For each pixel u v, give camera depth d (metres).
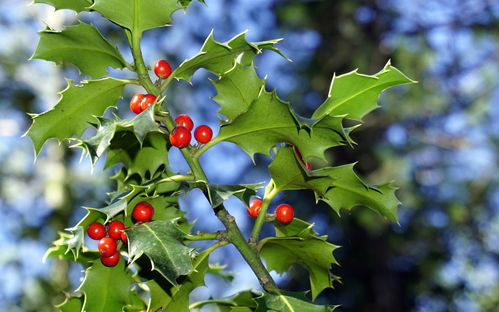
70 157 10.62
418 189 11.16
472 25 13.30
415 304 12.94
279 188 2.52
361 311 11.92
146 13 2.33
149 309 2.43
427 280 12.70
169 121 2.35
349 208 2.64
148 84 2.39
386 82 2.46
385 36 12.98
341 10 12.12
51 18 10.64
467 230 12.68
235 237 2.38
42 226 10.14
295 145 2.40
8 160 11.14
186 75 2.45
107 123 2.12
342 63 12.14
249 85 2.42
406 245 12.24
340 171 2.47
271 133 2.39
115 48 2.38
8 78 11.05
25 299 7.96
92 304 2.45
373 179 11.02
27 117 11.11
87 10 2.36
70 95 2.35
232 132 2.38
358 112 2.55
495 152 12.67
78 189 10.30
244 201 2.22
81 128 2.45
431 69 13.16
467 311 13.53
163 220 2.31
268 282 2.36
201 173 2.36
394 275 12.47
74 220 10.21
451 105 12.92
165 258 2.06
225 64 2.46
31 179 10.95
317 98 12.37
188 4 2.58
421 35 12.72
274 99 2.26
